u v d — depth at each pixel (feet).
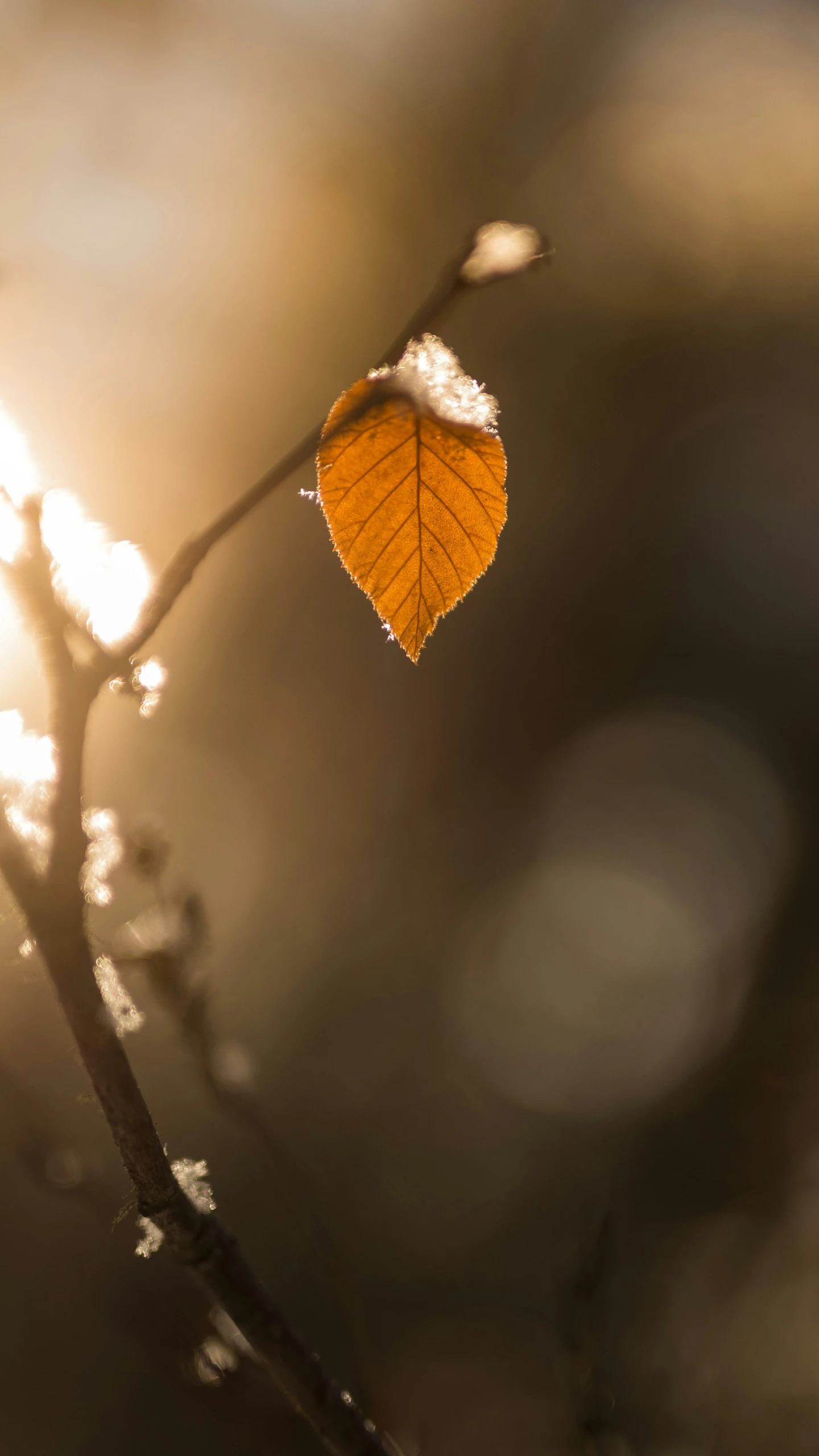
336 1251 2.89
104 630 2.48
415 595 2.50
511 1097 13.26
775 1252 5.95
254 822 16.29
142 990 2.88
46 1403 7.39
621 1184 10.52
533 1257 10.28
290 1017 14.75
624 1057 13.48
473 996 15.30
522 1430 7.21
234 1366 2.93
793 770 17.38
